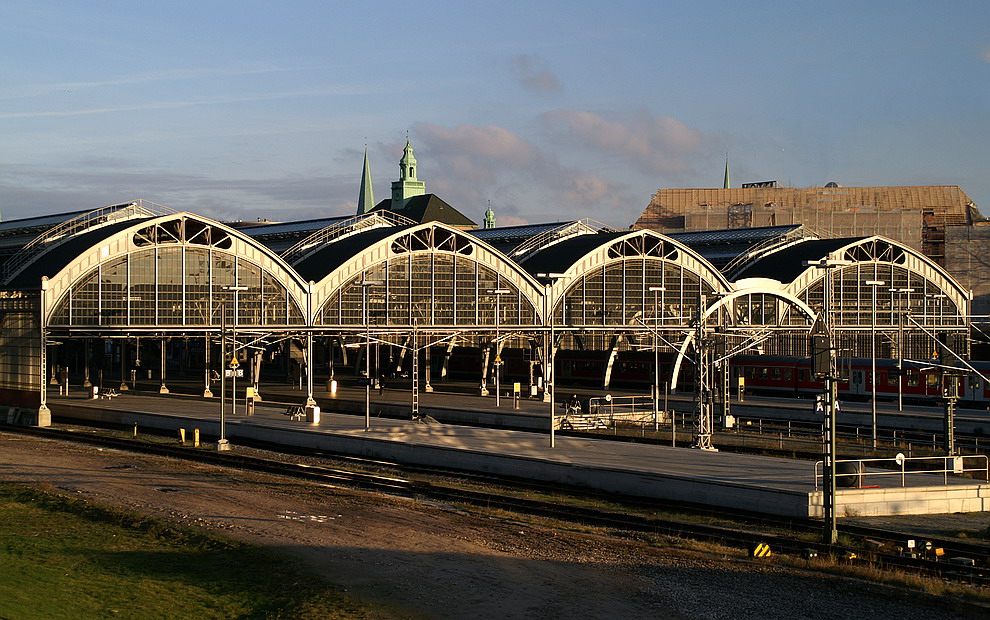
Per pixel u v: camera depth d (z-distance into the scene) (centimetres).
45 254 8344
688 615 2964
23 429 7344
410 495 4925
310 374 8581
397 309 9394
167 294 8244
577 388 10919
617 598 3106
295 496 4706
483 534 3941
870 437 7081
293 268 9562
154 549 3672
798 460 5425
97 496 4619
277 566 3388
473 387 10850
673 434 6106
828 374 3919
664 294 10719
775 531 4159
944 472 4947
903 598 3141
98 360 13225
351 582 3209
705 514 4516
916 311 12112
